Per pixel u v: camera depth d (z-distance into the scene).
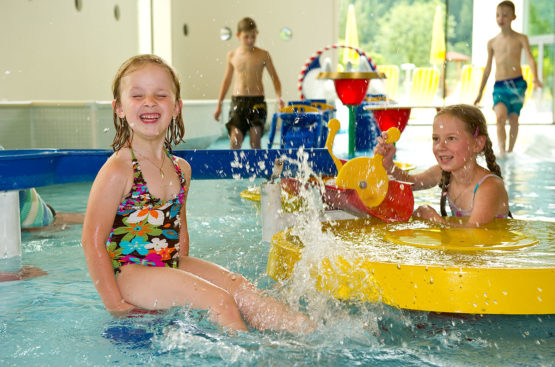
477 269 1.51
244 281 1.66
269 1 11.66
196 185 4.23
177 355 1.29
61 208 3.39
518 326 1.49
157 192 1.73
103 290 1.60
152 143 1.76
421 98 13.23
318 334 1.41
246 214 3.11
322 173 2.58
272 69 5.97
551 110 13.29
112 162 1.70
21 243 2.48
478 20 12.85
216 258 2.18
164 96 1.73
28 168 2.18
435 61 13.05
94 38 7.70
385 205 2.28
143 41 9.60
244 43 5.83
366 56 6.58
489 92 12.95
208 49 11.60
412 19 14.07
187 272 1.64
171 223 1.77
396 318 1.53
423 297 1.52
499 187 2.31
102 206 1.64
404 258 1.65
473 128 2.31
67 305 1.65
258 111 5.84
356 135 6.98
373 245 1.83
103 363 1.25
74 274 2.00
